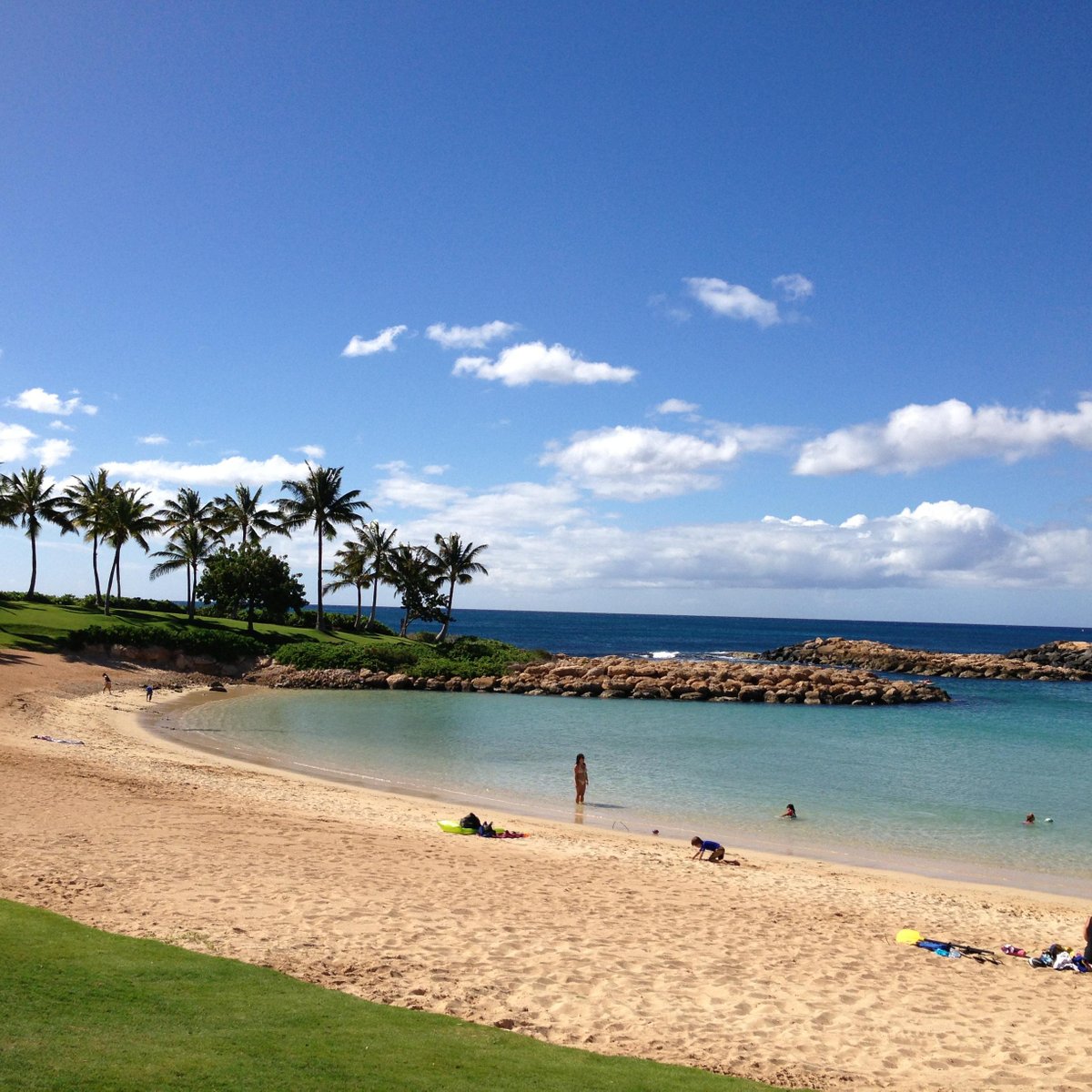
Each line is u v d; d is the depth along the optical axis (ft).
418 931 42.65
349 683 221.25
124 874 47.70
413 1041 28.30
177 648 218.18
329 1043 27.09
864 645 413.59
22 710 132.05
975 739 159.94
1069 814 95.91
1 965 30.76
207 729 140.46
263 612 298.15
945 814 95.09
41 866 47.44
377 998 33.60
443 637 319.88
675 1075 27.99
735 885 60.95
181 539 271.28
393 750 129.18
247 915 42.63
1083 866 75.15
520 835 73.00
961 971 43.68
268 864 53.21
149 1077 22.82
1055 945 47.39
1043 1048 33.63
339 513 285.84
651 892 56.13
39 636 202.18
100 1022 26.58
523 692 226.17
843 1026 34.91
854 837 83.76
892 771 122.42
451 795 96.78
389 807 83.25
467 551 319.88
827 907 56.18
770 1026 34.32
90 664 195.11
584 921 47.19
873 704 223.10
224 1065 24.23
